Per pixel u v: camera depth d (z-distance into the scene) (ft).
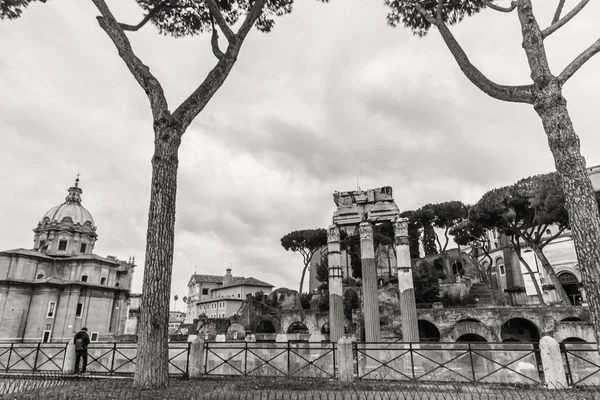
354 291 162.81
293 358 47.26
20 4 39.52
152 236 31.63
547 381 32.30
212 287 341.62
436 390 31.58
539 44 29.35
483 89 32.24
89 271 207.00
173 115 34.76
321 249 234.38
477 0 44.73
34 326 184.24
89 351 55.83
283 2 51.19
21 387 34.09
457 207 194.49
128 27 40.42
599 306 23.26
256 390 31.09
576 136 26.78
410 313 57.67
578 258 24.89
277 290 217.97
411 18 48.96
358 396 27.40
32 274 198.49
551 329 104.88
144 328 29.68
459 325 116.88
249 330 175.94
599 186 151.84
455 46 34.45
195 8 48.52
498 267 199.21
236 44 39.04
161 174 33.09
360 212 66.59
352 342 38.88
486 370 39.24
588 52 28.37
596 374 36.52
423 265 166.50
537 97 28.40
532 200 115.96
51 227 220.64
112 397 26.55
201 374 40.32
